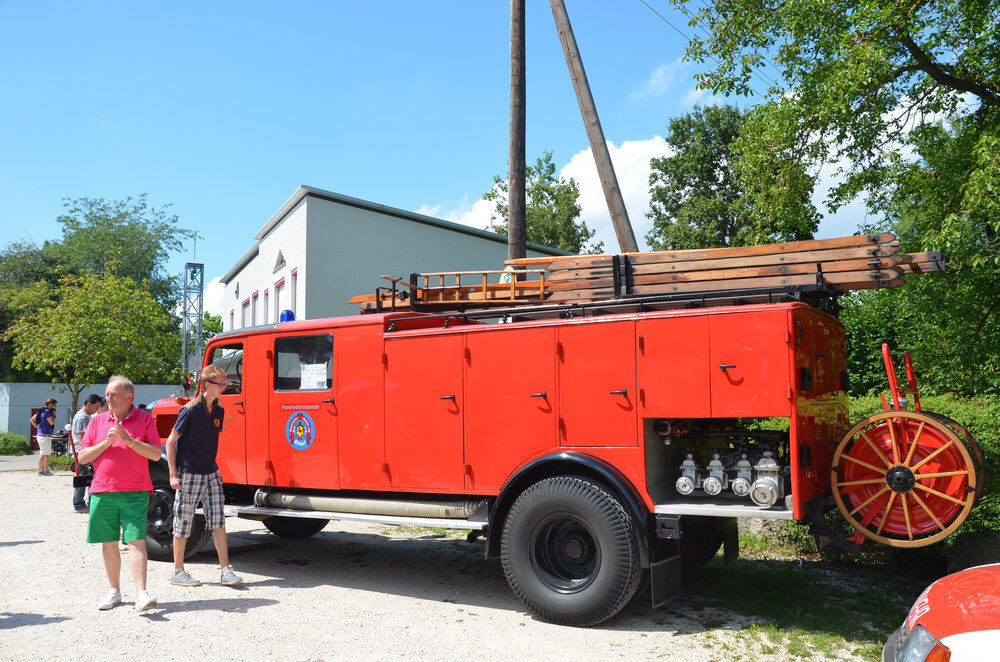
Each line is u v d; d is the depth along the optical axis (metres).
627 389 5.34
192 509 6.31
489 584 6.62
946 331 9.50
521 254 9.73
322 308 16.83
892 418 4.91
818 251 5.52
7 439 26.42
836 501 5.05
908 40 9.46
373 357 6.55
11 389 30.80
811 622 5.23
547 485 5.42
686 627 5.21
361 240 17.61
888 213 10.59
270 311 19.66
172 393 31.31
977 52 9.73
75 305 20.20
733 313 5.03
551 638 4.98
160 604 5.71
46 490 13.80
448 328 6.22
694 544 5.93
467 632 5.11
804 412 4.96
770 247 5.65
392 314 6.63
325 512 6.74
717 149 34.06
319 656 4.55
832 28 9.66
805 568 6.81
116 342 20.02
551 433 5.62
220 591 6.18
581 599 5.16
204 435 6.34
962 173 9.70
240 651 4.62
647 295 5.83
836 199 10.45
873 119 9.54
